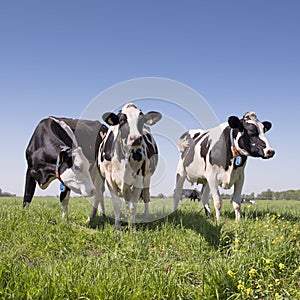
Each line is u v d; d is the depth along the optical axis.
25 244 5.77
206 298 4.59
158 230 6.71
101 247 6.00
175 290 4.64
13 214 7.15
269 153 7.29
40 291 4.39
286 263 5.27
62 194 7.49
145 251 5.67
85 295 4.43
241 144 7.48
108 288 4.49
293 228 6.55
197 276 5.09
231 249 5.80
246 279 4.91
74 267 4.90
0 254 5.23
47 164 7.56
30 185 8.23
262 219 7.71
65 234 6.31
